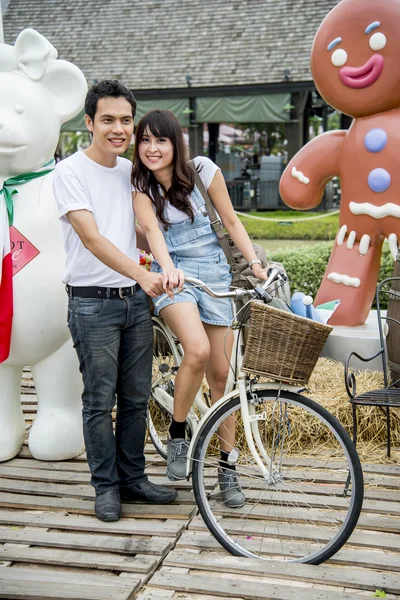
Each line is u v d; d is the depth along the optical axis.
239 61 14.61
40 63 3.24
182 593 2.31
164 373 3.19
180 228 2.73
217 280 2.76
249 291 2.44
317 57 4.40
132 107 2.64
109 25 16.45
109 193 2.69
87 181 2.65
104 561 2.47
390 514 2.78
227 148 18.92
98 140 2.63
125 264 2.48
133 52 15.71
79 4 17.12
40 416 3.41
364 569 2.41
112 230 2.68
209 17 15.75
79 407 3.44
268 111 14.18
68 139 19.77
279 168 16.77
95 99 2.59
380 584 2.29
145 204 2.68
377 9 4.13
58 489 3.06
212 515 2.55
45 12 17.19
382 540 2.57
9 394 3.43
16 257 3.19
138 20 16.33
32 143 3.20
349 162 4.42
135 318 2.77
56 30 16.77
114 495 2.81
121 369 2.85
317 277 6.87
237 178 16.72
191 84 14.46
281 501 2.89
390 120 4.27
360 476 2.37
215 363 2.83
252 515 2.77
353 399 2.91
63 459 3.39
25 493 3.06
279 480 2.57
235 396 2.59
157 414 3.52
